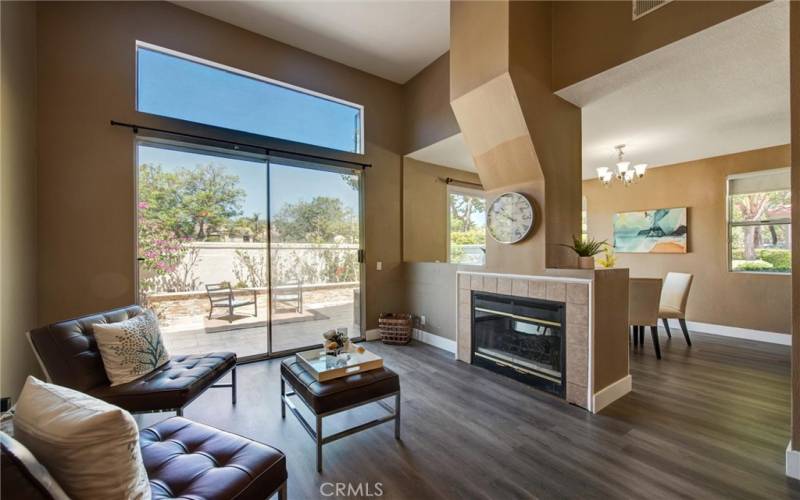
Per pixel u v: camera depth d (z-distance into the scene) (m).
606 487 1.77
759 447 2.11
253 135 3.71
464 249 5.66
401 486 1.79
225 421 2.45
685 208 5.16
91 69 2.89
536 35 2.94
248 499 1.24
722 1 2.08
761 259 4.52
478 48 2.99
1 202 2.22
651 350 4.06
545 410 2.61
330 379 2.09
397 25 3.66
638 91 2.97
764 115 3.44
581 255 2.87
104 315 2.34
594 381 2.61
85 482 0.93
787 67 2.56
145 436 1.51
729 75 2.69
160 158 3.23
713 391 2.93
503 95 2.86
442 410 2.60
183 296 3.34
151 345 2.32
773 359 3.74
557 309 2.85
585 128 3.78
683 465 1.94
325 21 3.59
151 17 3.16
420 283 4.58
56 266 2.73
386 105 4.75
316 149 4.14
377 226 4.64
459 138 4.14
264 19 3.53
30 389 1.12
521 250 3.17
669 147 4.46
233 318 3.62
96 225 2.89
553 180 3.04
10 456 0.80
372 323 4.59
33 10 2.63
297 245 4.03
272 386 3.06
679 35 2.26
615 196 5.96
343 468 1.93
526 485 1.79
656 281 3.82
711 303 4.91
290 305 3.97
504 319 3.35
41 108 2.69
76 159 2.82
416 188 5.02
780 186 4.39
